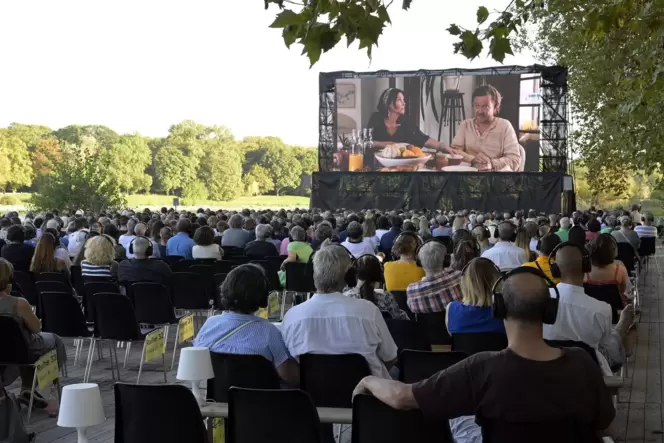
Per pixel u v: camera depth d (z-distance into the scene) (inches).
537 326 113.0
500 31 210.2
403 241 320.8
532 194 1363.2
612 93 441.7
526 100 1364.4
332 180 1455.5
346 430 263.1
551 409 110.4
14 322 256.4
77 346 372.2
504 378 111.3
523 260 368.8
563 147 1381.6
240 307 187.2
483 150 1387.8
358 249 458.9
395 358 197.0
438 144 1406.3
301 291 462.9
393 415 138.9
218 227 689.6
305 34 144.6
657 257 1085.1
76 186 1359.5
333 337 189.5
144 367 362.6
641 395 308.7
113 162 3922.2
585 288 295.9
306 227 665.6
